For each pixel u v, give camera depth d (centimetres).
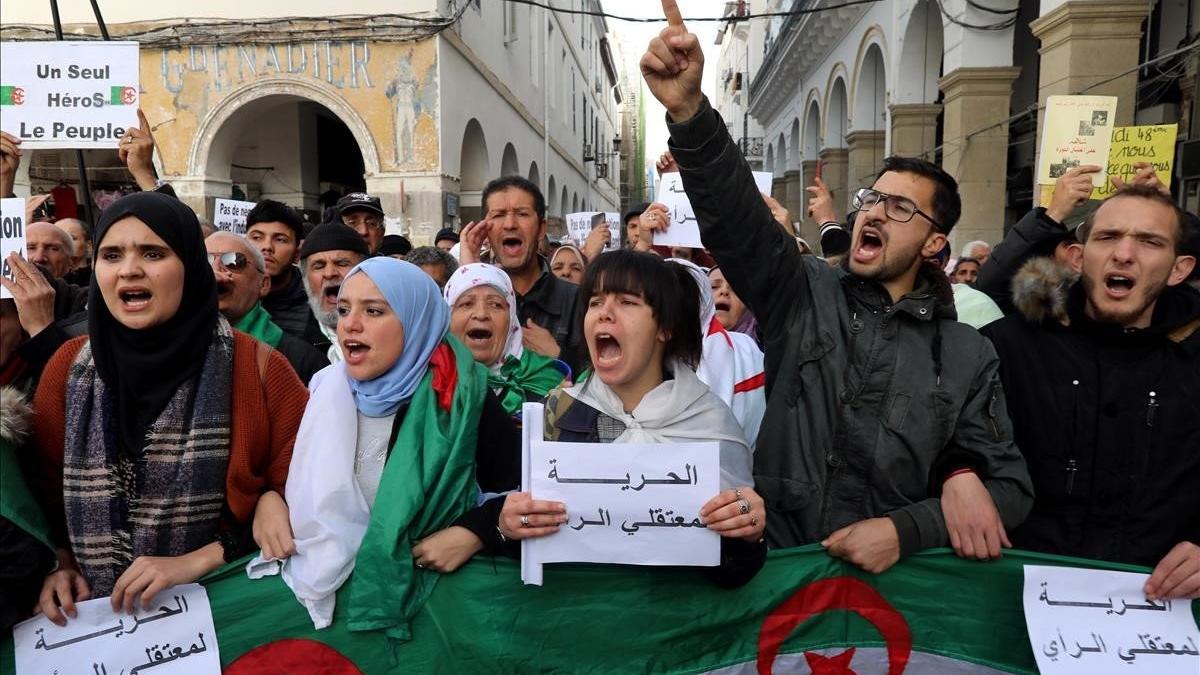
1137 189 204
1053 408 207
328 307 322
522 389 271
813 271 211
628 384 186
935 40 1088
